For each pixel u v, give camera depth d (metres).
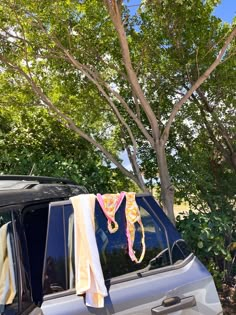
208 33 6.63
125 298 2.39
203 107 7.31
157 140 5.66
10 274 2.23
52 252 2.34
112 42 6.68
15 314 2.16
